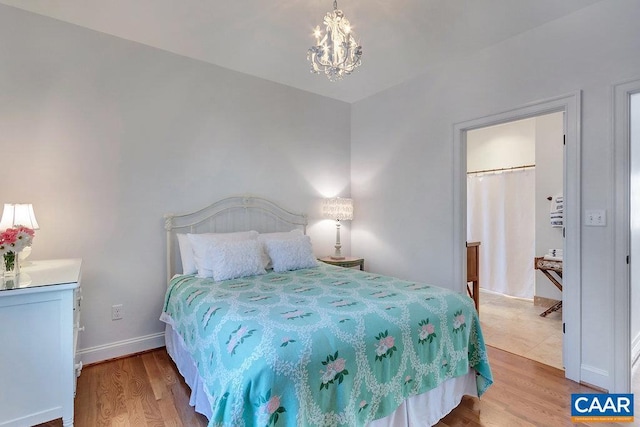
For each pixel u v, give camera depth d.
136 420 1.74
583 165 2.14
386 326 1.53
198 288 2.15
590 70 2.11
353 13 2.23
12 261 1.68
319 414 1.24
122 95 2.54
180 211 2.81
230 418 1.14
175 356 2.32
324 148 3.86
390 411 1.47
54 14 2.24
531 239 4.19
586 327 2.13
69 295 1.59
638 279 2.43
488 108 2.67
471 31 2.44
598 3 2.07
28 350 1.50
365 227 3.91
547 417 1.79
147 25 2.38
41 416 1.53
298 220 3.62
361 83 3.46
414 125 3.31
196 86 2.90
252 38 2.57
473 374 1.95
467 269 3.27
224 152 3.07
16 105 2.15
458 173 2.92
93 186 2.41
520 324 3.28
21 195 2.16
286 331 1.37
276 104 3.44
